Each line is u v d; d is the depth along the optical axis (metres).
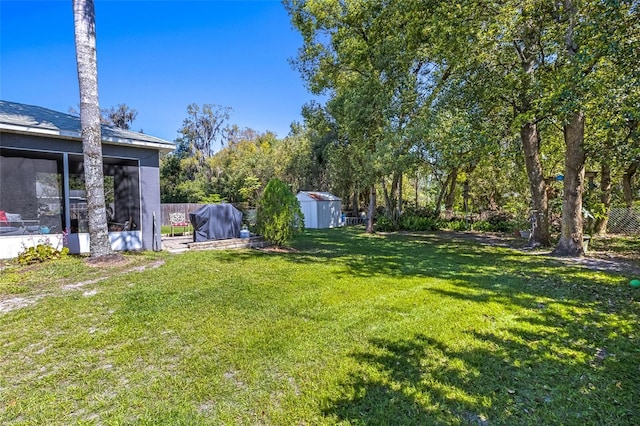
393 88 11.78
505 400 2.31
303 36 14.48
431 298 4.58
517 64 8.75
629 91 6.24
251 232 10.77
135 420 2.09
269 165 27.25
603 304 4.36
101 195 6.34
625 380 2.57
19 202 7.43
